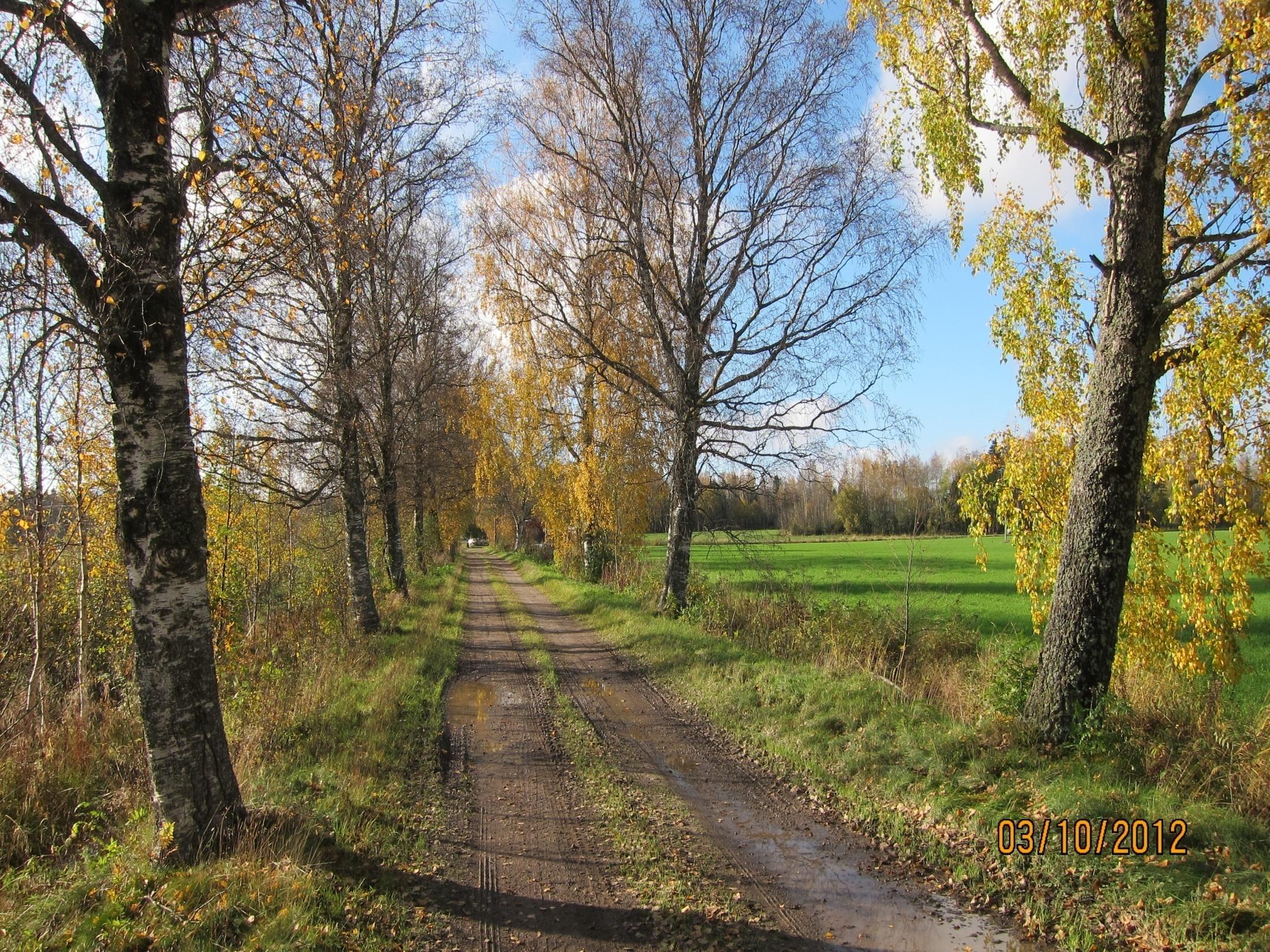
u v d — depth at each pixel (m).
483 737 8.31
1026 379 8.49
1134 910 4.13
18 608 8.89
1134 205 6.28
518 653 14.00
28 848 5.14
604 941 4.07
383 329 15.49
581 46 14.56
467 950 3.97
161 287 4.54
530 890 4.66
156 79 4.70
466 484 32.34
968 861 4.91
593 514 25.59
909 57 7.29
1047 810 5.18
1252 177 6.01
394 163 11.02
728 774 6.97
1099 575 6.39
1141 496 7.86
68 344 4.76
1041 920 4.23
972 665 10.16
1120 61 6.38
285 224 5.96
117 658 9.84
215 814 4.71
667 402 15.91
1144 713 6.70
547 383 23.14
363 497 15.09
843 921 4.29
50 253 4.57
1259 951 3.59
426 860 5.07
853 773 6.58
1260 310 6.35
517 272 15.81
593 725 8.76
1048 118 6.35
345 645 12.15
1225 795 5.27
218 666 8.73
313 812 5.41
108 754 6.69
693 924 4.24
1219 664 6.94
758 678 9.81
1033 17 6.66
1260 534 6.76
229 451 9.33
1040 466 8.53
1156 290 6.31
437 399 22.77
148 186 4.61
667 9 14.45
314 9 6.39
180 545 4.70
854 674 9.55
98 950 3.60
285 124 6.50
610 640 15.07
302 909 4.03
